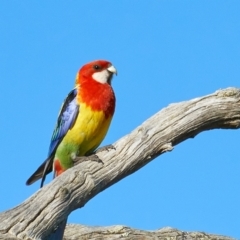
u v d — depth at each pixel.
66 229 13.47
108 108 12.63
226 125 11.98
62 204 10.28
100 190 11.20
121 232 13.32
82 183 10.71
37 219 9.91
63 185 10.48
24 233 9.65
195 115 11.59
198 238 13.51
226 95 11.78
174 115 11.59
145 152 11.32
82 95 12.66
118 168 11.16
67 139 12.67
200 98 11.80
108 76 13.15
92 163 11.05
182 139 11.80
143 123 11.59
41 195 10.21
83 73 13.11
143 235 13.34
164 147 11.45
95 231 13.34
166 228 13.59
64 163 12.86
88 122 12.52
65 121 12.66
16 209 9.89
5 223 9.62
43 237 9.97
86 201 10.99
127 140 11.34
